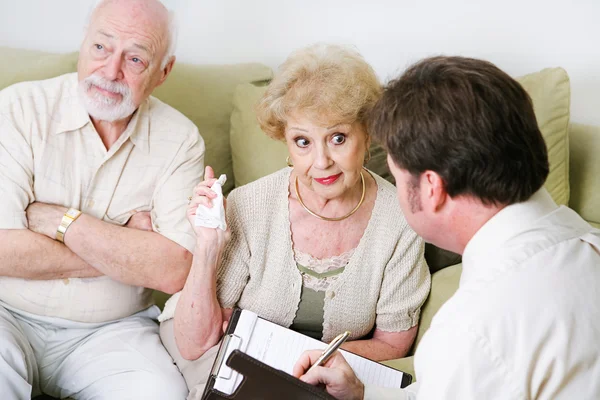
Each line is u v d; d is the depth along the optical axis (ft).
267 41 7.67
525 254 3.26
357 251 5.32
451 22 7.30
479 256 3.39
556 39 7.18
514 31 7.22
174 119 6.16
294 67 4.86
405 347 5.56
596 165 6.43
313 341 4.76
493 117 3.22
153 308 6.34
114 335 5.91
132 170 5.95
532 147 3.30
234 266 5.35
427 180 3.43
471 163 3.26
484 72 3.33
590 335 3.11
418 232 3.69
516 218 3.35
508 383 3.08
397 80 3.59
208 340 5.34
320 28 7.59
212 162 6.96
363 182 5.38
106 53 5.54
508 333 3.10
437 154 3.30
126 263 5.63
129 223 5.96
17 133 5.61
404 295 5.47
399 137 3.41
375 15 7.43
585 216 6.42
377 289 5.40
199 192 5.13
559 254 3.26
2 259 5.44
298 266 5.30
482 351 3.09
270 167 6.50
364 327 5.52
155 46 5.65
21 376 5.30
